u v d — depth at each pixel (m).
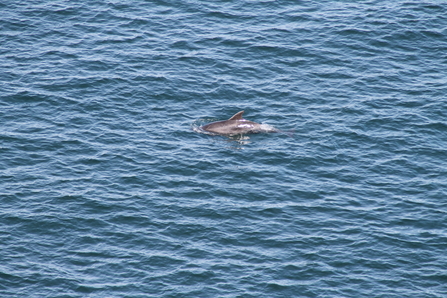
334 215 166.12
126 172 178.00
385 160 186.75
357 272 149.25
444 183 178.12
